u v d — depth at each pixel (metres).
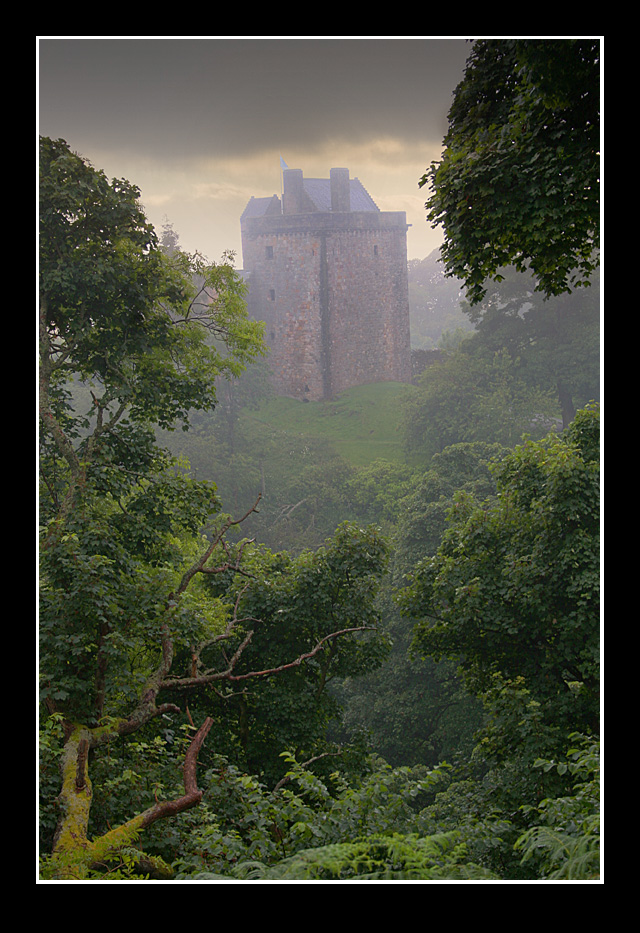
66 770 7.97
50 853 7.06
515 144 8.12
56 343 16.47
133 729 9.77
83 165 14.55
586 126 7.68
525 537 15.25
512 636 14.77
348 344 84.88
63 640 9.55
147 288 16.47
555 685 14.05
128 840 6.77
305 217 83.56
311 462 69.06
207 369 18.75
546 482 14.55
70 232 15.09
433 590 16.36
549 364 59.94
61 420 17.00
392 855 4.83
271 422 79.31
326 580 15.55
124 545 15.59
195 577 19.58
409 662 29.61
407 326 87.00
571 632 13.31
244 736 14.62
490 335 64.19
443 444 64.12
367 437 74.44
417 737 29.47
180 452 64.69
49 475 15.32
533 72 7.36
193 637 12.98
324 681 16.22
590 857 4.37
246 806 7.48
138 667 14.49
